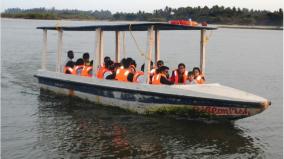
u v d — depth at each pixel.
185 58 49.31
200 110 18.42
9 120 19.05
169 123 18.81
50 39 75.06
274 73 38.12
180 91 18.59
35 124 18.48
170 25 19.11
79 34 97.81
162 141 16.42
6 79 29.80
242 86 30.50
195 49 62.94
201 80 20.19
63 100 23.28
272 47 76.50
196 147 15.87
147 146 15.83
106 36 90.88
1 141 16.12
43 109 21.17
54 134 17.09
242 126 18.81
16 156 14.66
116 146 15.75
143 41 74.81
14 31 100.69
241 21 157.38
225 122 18.81
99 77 22.05
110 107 21.38
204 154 15.16
